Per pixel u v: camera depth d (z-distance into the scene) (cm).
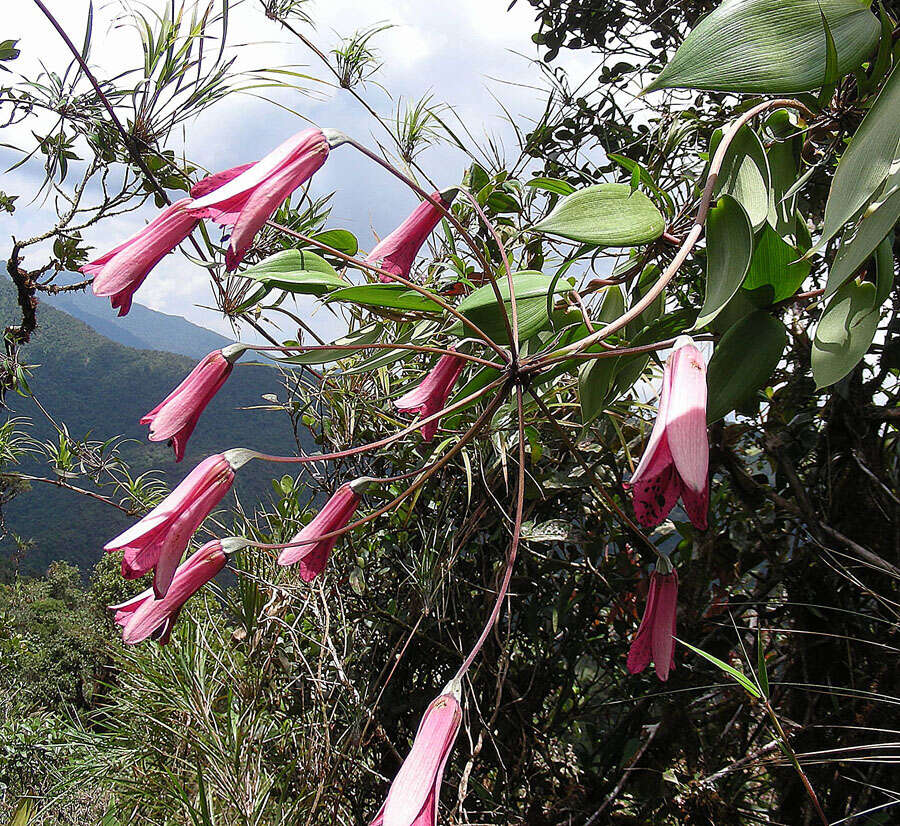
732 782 137
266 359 136
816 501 138
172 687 201
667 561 101
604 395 118
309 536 108
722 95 175
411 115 180
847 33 88
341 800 176
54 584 1090
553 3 212
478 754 164
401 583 184
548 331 123
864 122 81
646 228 95
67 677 424
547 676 167
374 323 131
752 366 99
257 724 192
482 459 159
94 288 87
